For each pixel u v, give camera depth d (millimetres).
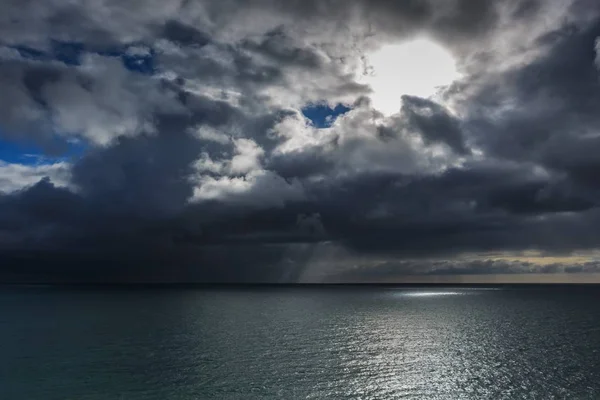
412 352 57156
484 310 123750
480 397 37562
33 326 84188
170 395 37938
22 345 62406
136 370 46562
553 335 72688
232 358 52906
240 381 42281
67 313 111500
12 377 43719
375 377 43938
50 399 36906
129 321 93062
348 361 51344
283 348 60000
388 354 55688
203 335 72562
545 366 48625
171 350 58312
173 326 84625
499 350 58688
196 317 102688
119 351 57469
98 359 52188
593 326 84625
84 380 42656
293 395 38000
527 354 55781
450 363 50344
